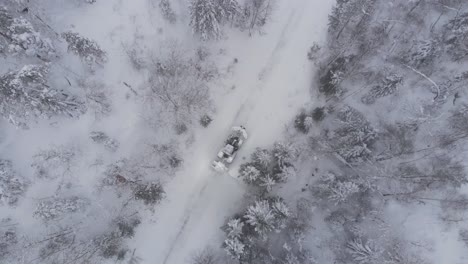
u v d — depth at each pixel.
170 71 31.31
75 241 28.97
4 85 23.84
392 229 31.72
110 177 29.56
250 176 29.11
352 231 31.02
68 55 29.55
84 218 29.45
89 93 29.75
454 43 31.69
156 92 31.14
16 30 25.02
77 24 30.38
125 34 31.08
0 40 25.61
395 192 32.19
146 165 30.69
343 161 32.25
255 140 32.38
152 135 31.22
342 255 30.69
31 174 28.75
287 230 30.70
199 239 30.89
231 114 32.59
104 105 29.77
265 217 27.38
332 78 31.38
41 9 29.33
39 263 27.98
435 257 31.31
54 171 29.06
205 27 29.56
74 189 29.44
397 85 30.92
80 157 29.56
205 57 32.28
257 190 31.28
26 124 28.23
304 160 32.56
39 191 28.80
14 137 28.69
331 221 31.25
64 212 28.47
